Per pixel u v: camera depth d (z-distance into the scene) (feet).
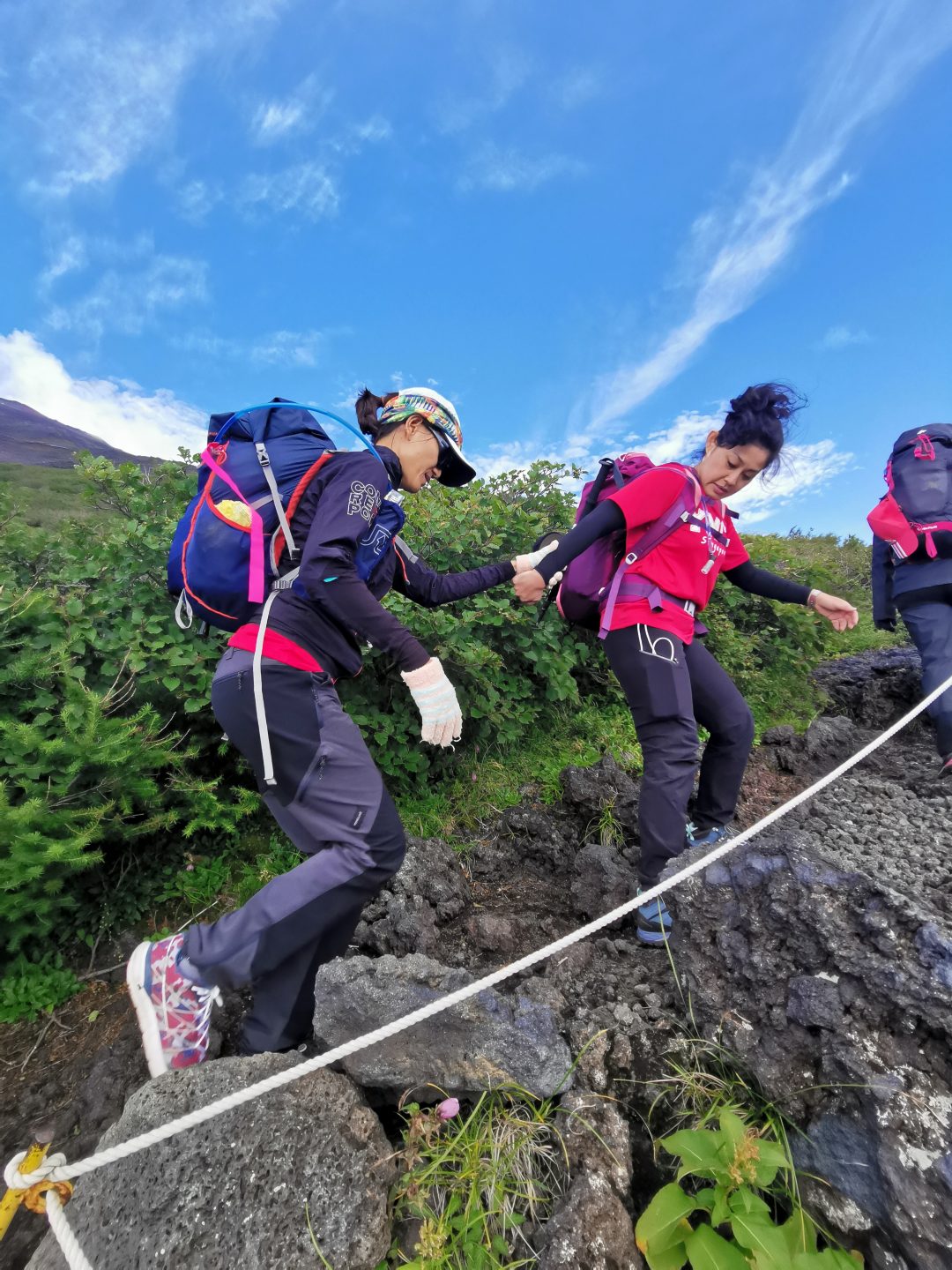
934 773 10.71
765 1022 4.92
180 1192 4.06
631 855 9.00
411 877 7.89
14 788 7.39
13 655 8.15
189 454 10.23
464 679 10.71
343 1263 3.93
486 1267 4.04
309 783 5.29
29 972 7.65
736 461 6.91
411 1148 4.59
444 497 12.57
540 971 6.56
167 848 9.23
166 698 9.14
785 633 16.39
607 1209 4.14
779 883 5.30
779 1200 4.42
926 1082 4.20
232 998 6.63
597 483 7.66
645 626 6.99
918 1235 3.65
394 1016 5.16
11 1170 3.74
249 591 5.32
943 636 10.27
